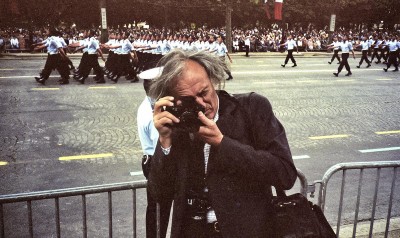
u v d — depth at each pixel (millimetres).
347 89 13820
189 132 1393
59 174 5730
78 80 13703
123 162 6266
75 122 8516
